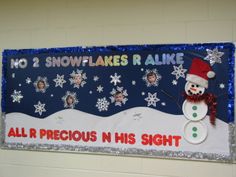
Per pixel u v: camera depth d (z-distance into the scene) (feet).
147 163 5.94
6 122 6.64
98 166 6.17
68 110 6.31
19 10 6.70
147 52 5.97
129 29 6.13
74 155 6.30
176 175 5.81
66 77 6.34
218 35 5.73
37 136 6.47
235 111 5.59
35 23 6.59
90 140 6.20
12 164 6.63
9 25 6.73
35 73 6.50
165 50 5.89
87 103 6.22
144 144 5.94
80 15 6.37
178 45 5.83
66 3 6.46
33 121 6.49
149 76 5.95
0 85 6.72
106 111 6.13
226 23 5.71
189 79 5.75
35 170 6.50
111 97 6.11
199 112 5.70
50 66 6.42
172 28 5.94
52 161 6.41
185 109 5.76
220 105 5.62
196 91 5.72
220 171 5.62
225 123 5.59
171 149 5.81
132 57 6.03
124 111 6.04
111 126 6.09
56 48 6.40
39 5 6.59
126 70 6.06
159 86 5.90
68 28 6.42
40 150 6.47
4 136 6.66
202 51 5.72
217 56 5.65
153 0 6.05
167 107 5.85
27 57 6.55
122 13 6.18
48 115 6.42
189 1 5.89
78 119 6.26
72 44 6.39
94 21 6.30
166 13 5.98
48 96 6.42
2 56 6.70
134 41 6.10
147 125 5.93
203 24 5.81
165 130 5.85
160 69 5.90
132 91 6.01
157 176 5.89
